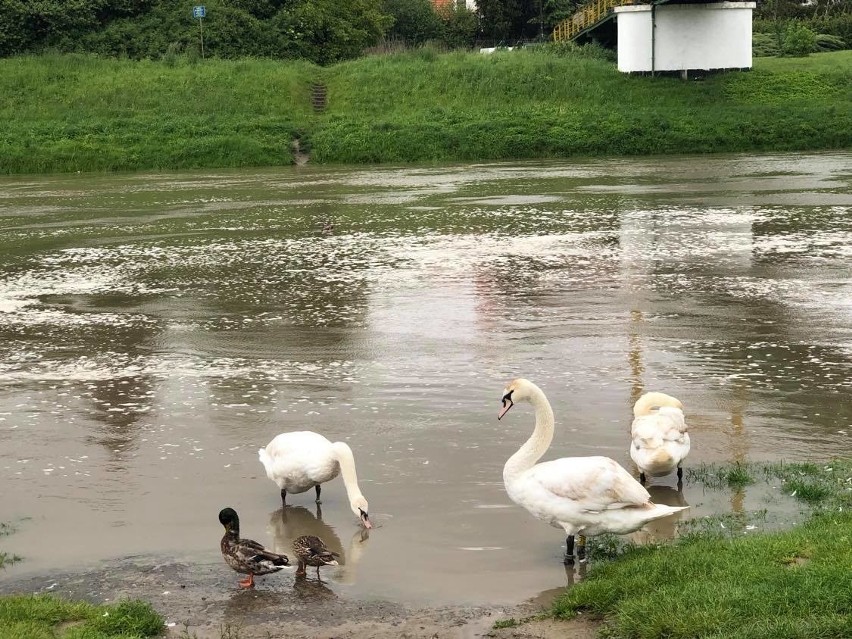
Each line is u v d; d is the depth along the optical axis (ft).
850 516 28.19
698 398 42.16
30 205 119.14
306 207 111.14
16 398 44.91
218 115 177.17
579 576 27.27
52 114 175.94
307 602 26.16
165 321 59.11
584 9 221.87
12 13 206.18
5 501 33.63
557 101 180.45
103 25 216.33
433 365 48.24
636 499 27.02
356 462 36.27
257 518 32.07
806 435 37.40
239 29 212.84
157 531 31.09
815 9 279.49
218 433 39.83
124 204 118.21
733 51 189.47
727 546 26.43
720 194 111.34
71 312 62.13
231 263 77.97
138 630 24.23
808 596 22.26
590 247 80.48
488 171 145.48
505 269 72.23
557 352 49.88
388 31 264.31
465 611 25.36
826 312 56.59
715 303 59.67
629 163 151.02
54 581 27.76
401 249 82.28
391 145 166.71
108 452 38.09
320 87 191.21
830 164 140.15
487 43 275.39
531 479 27.89
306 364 49.11
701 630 21.75
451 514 31.63
